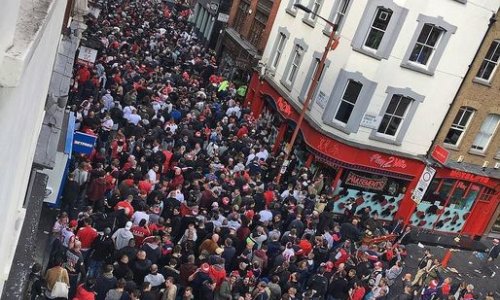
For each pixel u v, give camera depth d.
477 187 24.61
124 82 21.94
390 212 23.64
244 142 20.61
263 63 28.09
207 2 42.44
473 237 25.67
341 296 13.80
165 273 11.37
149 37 33.25
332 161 21.77
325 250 14.95
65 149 12.20
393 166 22.48
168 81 23.70
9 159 2.85
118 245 11.49
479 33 21.44
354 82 21.39
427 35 21.08
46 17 3.05
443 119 22.66
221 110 23.55
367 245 17.20
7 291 6.69
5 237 3.75
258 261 13.22
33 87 3.73
